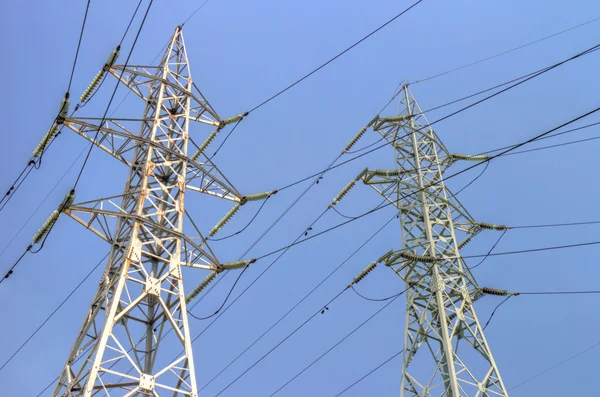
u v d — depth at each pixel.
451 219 37.88
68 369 24.80
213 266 30.44
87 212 27.66
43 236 27.98
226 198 33.12
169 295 28.09
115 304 25.11
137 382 25.16
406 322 33.50
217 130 36.44
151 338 27.34
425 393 30.42
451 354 30.67
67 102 28.39
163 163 31.02
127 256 26.77
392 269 35.38
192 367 25.25
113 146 30.83
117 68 33.75
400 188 39.44
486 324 34.41
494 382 30.33
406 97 44.44
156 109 32.94
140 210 28.55
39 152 29.25
